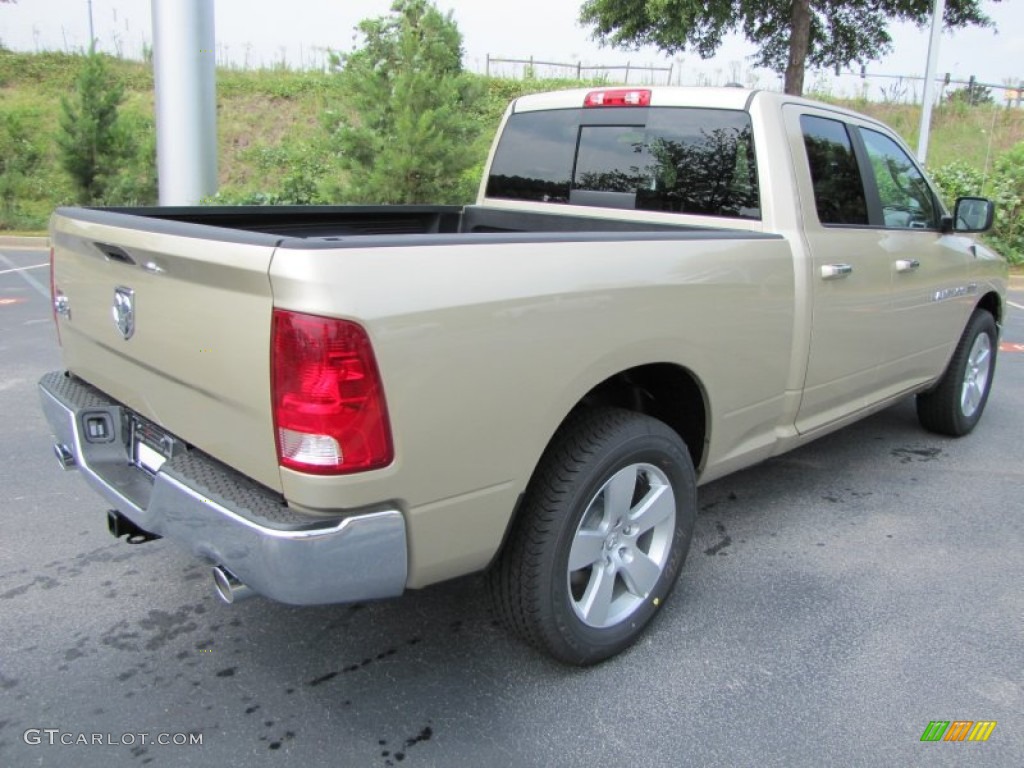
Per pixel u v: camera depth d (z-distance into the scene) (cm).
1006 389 666
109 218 266
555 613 262
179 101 1052
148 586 336
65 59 2262
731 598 335
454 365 217
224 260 210
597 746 250
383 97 1138
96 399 296
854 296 376
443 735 253
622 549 286
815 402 372
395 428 208
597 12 1313
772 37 1416
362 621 315
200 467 238
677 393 316
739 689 278
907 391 462
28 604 321
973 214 443
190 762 240
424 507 221
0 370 639
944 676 286
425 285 211
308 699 269
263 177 1814
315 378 197
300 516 210
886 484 457
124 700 267
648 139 390
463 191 1147
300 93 2138
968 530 401
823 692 276
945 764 244
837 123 388
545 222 422
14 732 251
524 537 256
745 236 317
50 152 1819
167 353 243
